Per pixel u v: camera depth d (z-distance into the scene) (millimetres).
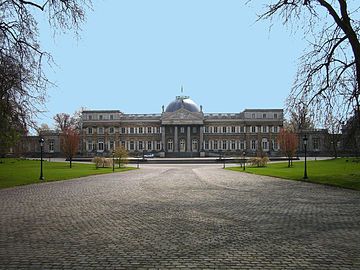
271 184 32688
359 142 30359
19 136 43969
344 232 12789
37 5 26469
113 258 9836
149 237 12180
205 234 12578
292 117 31453
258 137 154875
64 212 17406
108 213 17078
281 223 14469
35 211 17734
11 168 63688
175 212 17266
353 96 27500
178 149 156125
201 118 155125
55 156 139250
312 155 125375
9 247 10977
